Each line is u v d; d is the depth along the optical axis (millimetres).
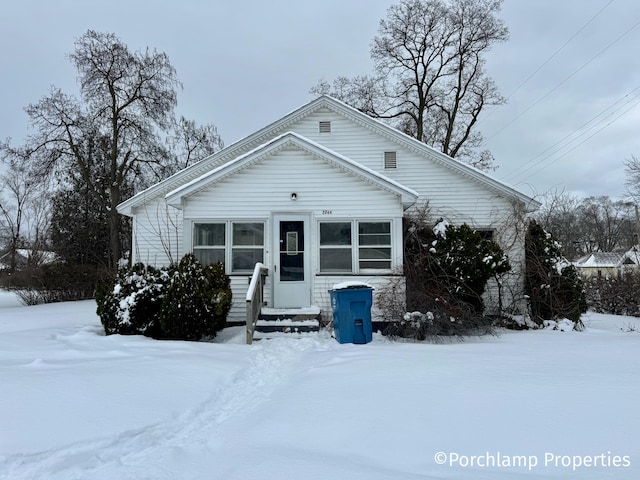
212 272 9516
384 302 10070
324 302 10586
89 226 30250
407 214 12750
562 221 38188
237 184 10883
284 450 3564
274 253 10766
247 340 8531
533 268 11734
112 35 25562
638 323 13289
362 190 10812
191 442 3912
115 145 26312
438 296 9523
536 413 4043
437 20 27062
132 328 9398
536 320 11359
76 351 7215
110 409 4508
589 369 5734
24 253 41031
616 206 61281
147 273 9992
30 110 24250
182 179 13469
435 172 13602
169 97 27062
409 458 3312
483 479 2928
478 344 8148
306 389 5141
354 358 6676
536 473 3023
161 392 5117
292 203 10828
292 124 14023
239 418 4523
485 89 27281
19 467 3383
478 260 10516
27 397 4703
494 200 13281
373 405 4445
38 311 16094
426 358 6527
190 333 9023
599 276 18375
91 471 3342
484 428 3752
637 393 4586
